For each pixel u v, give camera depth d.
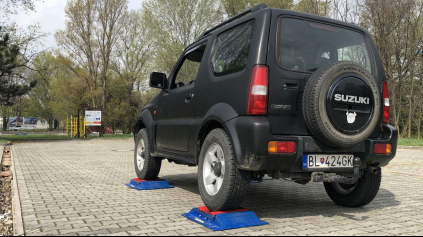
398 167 9.67
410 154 14.16
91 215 4.09
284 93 3.66
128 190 5.81
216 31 4.73
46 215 4.07
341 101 3.53
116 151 15.20
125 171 8.34
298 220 3.98
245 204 4.86
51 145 19.50
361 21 24.41
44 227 3.58
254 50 3.70
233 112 3.74
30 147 17.52
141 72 43.38
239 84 3.75
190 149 4.59
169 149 5.29
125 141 25.39
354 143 3.63
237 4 32.91
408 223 3.89
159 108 5.72
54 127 76.44
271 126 3.58
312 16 4.10
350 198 4.60
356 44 4.34
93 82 37.12
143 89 45.03
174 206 4.62
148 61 42.72
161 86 5.57
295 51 3.87
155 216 4.07
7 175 7.72
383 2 23.88
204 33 5.32
